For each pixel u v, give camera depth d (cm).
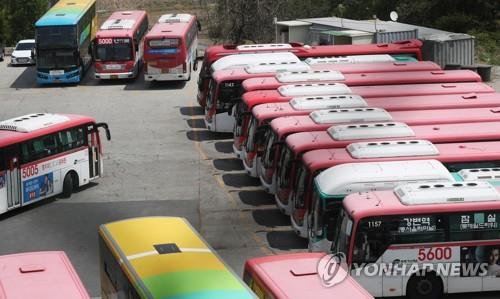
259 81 3494
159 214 2920
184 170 3416
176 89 4978
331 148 2669
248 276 1819
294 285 1669
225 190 3161
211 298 1550
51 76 5134
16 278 1723
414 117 2934
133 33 5181
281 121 2919
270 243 2623
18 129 2978
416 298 2184
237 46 4272
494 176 2409
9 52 6406
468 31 6125
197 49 5847
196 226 2792
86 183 3225
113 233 1931
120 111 4462
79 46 5203
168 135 3956
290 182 2672
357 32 4734
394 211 2139
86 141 3209
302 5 6444
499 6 6297
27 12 6969
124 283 1761
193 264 1725
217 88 3797
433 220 2155
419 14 6438
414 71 3662
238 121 3356
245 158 3197
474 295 2247
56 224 2853
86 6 5634
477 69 4791
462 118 2930
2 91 5088
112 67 5159
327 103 3070
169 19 5334
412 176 2341
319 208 2320
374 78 3547
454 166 2569
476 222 2169
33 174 2980
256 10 6100
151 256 1773
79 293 1656
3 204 2881
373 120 2888
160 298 1574
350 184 2312
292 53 4088
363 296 1612
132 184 3259
